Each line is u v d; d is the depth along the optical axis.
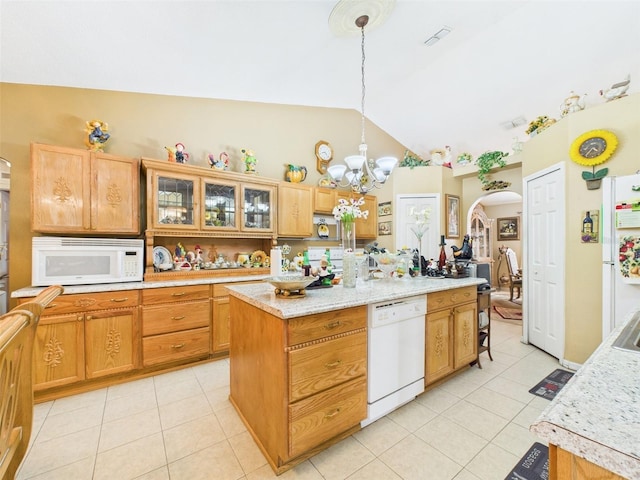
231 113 3.51
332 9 2.08
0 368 0.73
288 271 3.22
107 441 1.64
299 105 4.07
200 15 1.95
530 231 3.18
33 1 1.70
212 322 2.78
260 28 2.17
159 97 3.05
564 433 0.49
